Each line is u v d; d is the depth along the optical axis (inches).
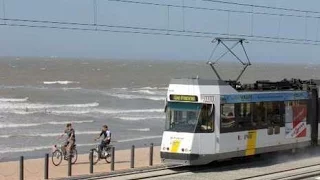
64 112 2468.0
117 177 800.3
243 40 933.8
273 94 965.8
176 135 850.8
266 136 947.3
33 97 3179.1
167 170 860.6
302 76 6820.9
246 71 7711.6
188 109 853.2
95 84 4611.2
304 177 807.1
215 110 852.6
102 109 2664.9
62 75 5590.6
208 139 844.6
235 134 883.4
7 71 5910.4
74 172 880.3
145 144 1478.8
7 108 2546.8
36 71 6131.9
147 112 2573.8
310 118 1059.9
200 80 856.3
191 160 832.9
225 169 871.7
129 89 4220.0
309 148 1086.4
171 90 872.9
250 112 916.0
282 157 1027.3
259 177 798.5
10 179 822.5
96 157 1008.9
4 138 1626.5
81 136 1690.5
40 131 1813.5
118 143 1499.8
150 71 7219.5
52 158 994.1
